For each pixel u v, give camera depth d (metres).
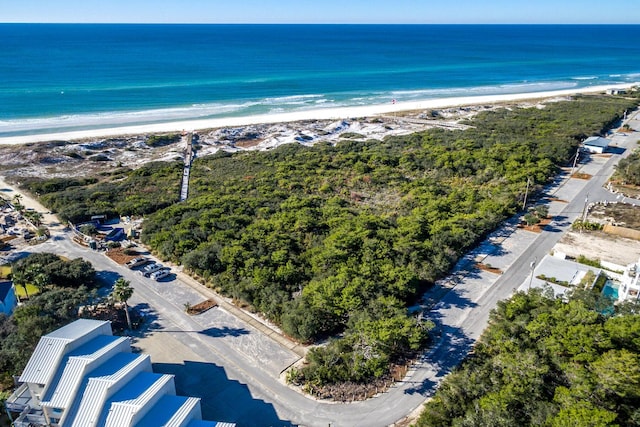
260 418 33.38
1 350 36.75
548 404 29.89
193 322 44.56
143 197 78.38
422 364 38.50
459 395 32.84
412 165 90.94
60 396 29.02
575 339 34.06
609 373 30.03
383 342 37.19
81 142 113.44
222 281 50.06
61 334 33.22
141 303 47.72
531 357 33.09
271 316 44.38
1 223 67.06
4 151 103.56
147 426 27.66
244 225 64.62
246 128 130.88
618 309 40.22
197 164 99.44
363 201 75.75
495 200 71.00
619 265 51.91
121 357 32.84
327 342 41.34
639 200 74.06
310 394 35.53
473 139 107.44
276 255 52.72
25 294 48.59
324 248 54.78
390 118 142.50
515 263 55.47
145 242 61.19
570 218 68.38
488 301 47.62
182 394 35.50
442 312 45.81
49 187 82.44
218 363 38.97
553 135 109.06
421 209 67.69
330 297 43.06
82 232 64.62
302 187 82.44
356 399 34.97
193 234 59.62
